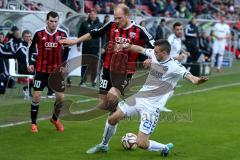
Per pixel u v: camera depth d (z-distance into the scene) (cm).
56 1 5750
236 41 8494
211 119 3384
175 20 6738
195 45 5975
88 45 4688
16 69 4262
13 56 4231
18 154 2359
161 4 7725
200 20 7150
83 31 4741
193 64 5475
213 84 5347
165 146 2359
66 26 5247
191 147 2583
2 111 3456
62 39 2559
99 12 6319
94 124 3122
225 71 6819
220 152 2494
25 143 2578
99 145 2405
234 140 2767
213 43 6881
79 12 6022
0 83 4144
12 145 2528
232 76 6253
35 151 2423
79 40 2467
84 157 2327
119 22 2409
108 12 6197
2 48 4206
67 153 2398
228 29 6900
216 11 9169
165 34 6209
